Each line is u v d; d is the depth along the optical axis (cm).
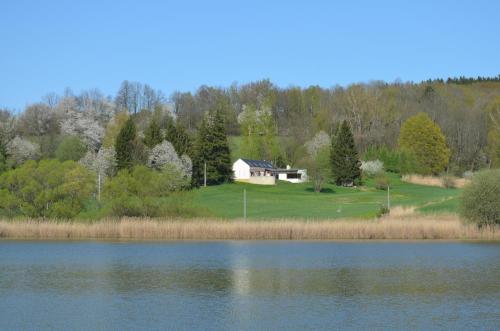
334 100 17875
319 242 6194
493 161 14138
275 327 2742
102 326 2759
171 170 9025
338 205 9431
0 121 13400
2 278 4031
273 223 6538
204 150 12344
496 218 6366
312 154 14012
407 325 2783
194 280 3966
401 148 14325
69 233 6544
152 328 2727
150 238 6488
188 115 18075
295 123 17162
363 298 3378
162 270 4381
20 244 6059
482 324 2795
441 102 17362
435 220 6800
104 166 10656
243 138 14850
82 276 4125
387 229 6412
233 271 4334
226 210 8838
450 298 3384
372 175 13825
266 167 13962
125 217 6825
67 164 7194
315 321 2853
